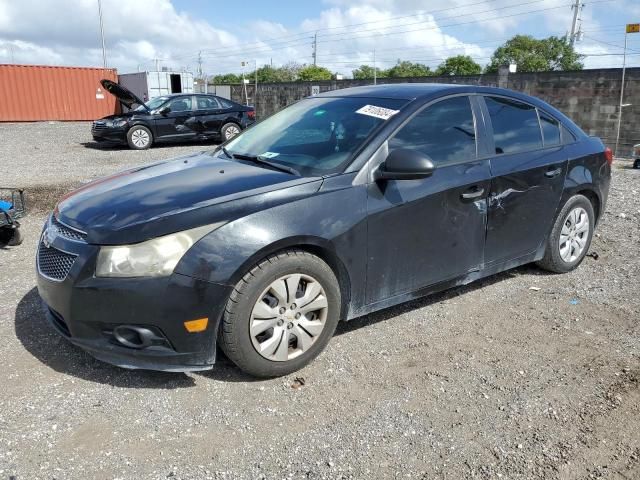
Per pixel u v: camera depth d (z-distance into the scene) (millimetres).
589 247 5395
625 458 2562
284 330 3156
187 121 16312
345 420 2832
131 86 33375
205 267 2859
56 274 3049
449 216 3799
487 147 4109
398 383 3172
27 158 13023
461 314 4098
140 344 2918
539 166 4367
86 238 2961
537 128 4574
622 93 24344
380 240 3477
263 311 3051
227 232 2932
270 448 2617
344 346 3596
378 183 3463
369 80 33750
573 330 3844
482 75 28297
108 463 2496
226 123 16984
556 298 4395
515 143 4340
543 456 2570
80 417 2816
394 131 3643
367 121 3756
